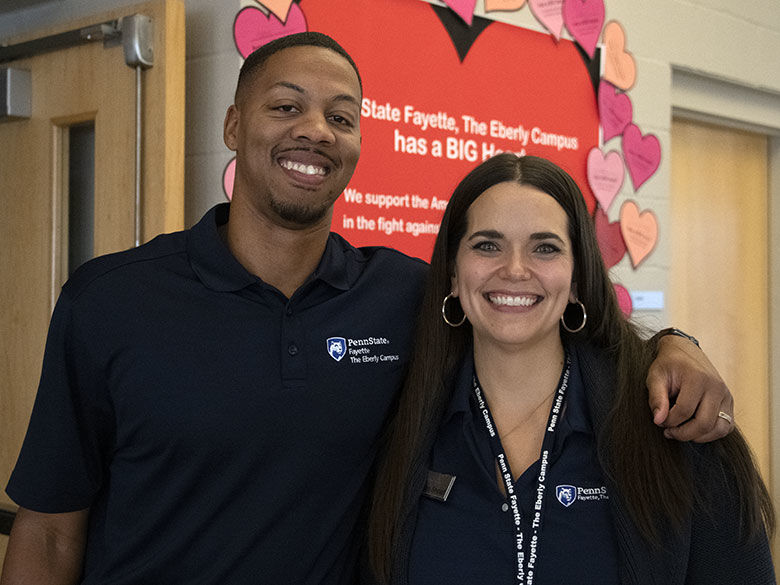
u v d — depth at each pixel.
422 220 2.30
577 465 1.19
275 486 1.20
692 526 1.17
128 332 1.20
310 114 1.23
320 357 1.25
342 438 1.25
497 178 1.24
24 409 2.25
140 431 1.20
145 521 1.21
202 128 2.02
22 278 2.26
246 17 1.94
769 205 3.64
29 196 2.23
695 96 3.15
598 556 1.14
